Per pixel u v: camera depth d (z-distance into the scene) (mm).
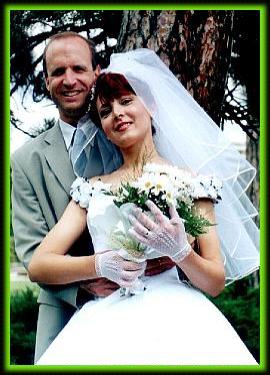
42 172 2490
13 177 2516
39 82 3688
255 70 3830
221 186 2281
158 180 2100
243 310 4672
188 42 2684
